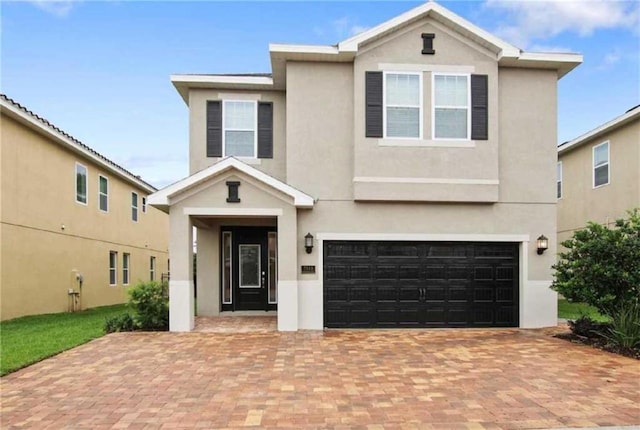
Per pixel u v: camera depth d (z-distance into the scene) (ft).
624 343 28.37
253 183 36.86
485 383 21.98
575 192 64.03
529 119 40.34
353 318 38.37
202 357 27.30
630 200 52.80
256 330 36.47
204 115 42.96
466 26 38.45
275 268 46.03
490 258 39.58
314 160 38.96
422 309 38.75
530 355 27.94
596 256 31.09
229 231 45.80
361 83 38.58
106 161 61.21
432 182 38.42
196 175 35.73
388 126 38.68
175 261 36.22
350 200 38.88
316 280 38.06
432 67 38.93
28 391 20.94
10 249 43.27
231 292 45.62
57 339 32.40
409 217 39.06
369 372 23.99
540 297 39.34
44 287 48.85
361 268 38.75
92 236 59.72
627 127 53.36
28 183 46.14
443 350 29.37
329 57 38.81
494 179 38.83
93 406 18.97
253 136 43.16
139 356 27.50
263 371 24.18
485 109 39.14
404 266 38.93
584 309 49.11
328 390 20.92
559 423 17.01
